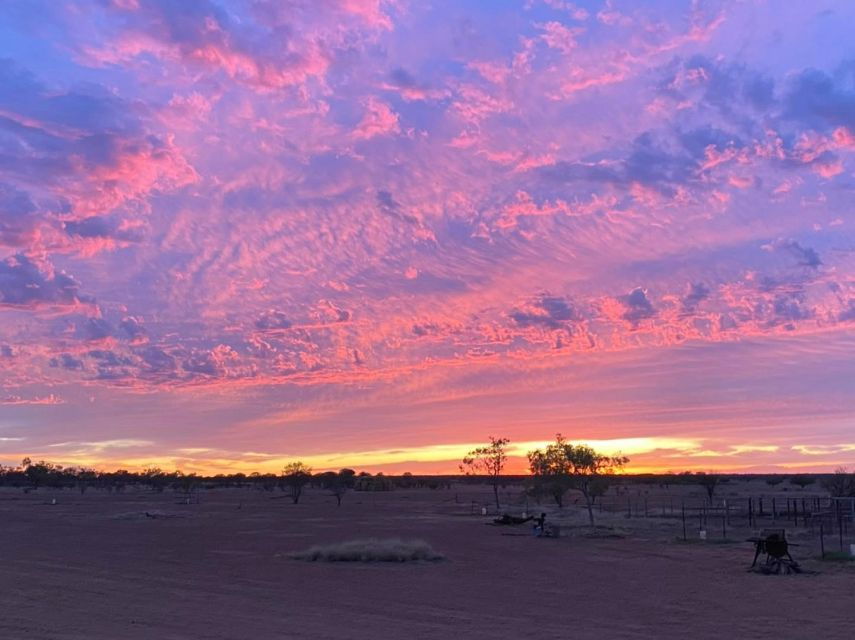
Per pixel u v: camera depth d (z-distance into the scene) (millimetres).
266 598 23781
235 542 46188
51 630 17641
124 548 41938
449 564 34156
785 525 56469
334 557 35438
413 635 17953
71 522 67062
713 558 36094
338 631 18281
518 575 30266
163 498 134875
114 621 19062
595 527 56375
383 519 70688
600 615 21250
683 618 20828
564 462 61906
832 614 21484
